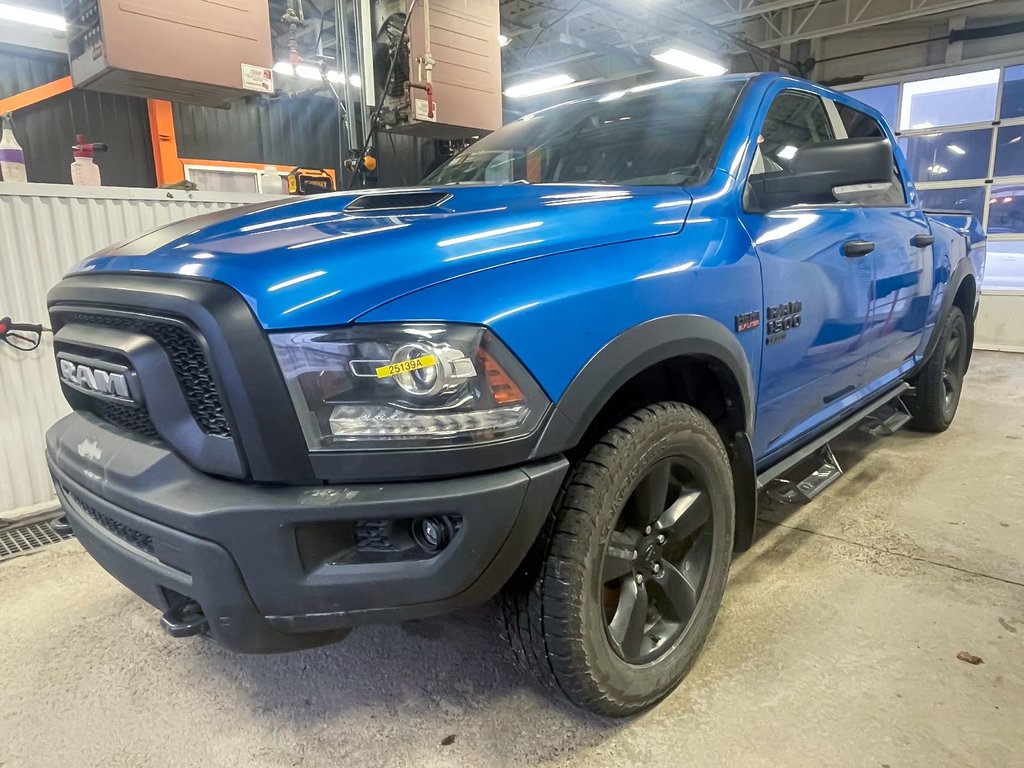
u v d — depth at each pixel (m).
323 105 9.19
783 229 1.98
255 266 1.18
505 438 1.21
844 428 2.63
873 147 1.80
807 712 1.63
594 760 1.51
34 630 2.11
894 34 9.33
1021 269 8.16
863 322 2.45
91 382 1.42
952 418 3.99
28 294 2.86
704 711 1.64
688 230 1.67
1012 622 1.99
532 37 10.96
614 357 1.36
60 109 7.40
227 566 1.17
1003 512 2.81
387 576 1.21
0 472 2.88
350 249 1.23
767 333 1.87
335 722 1.67
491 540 1.21
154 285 1.23
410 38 4.02
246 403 1.14
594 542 1.41
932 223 3.21
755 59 10.75
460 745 1.57
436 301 1.19
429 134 4.53
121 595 2.32
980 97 8.46
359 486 1.17
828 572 2.30
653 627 1.69
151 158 8.02
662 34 9.75
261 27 3.51
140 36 3.11
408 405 1.16
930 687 1.71
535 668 1.49
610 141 2.27
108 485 1.32
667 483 1.60
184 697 1.78
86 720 1.69
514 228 1.39
